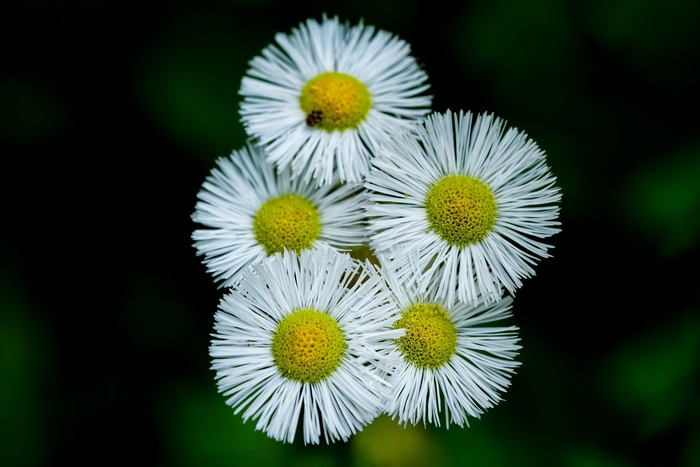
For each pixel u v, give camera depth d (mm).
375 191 228
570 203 260
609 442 256
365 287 222
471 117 226
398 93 235
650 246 258
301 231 230
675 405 251
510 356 224
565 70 261
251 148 234
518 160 225
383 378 221
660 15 257
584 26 260
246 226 232
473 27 262
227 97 266
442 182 225
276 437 220
